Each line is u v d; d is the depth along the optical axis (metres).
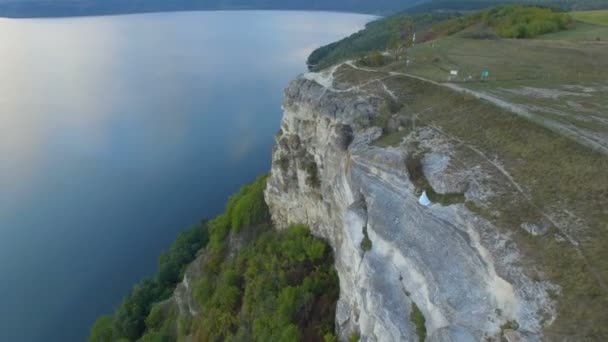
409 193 22.03
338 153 30.61
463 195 20.25
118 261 57.78
